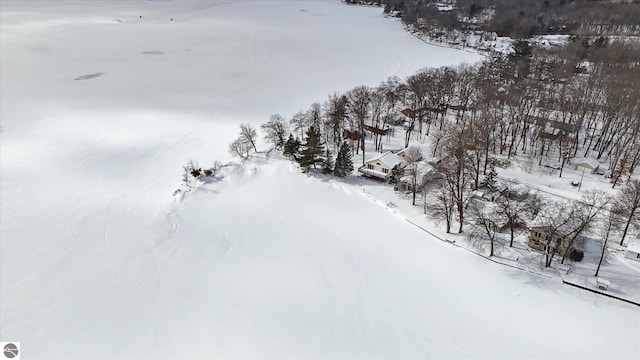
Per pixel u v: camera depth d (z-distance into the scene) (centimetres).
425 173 8825
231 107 14862
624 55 16288
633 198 7181
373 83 17638
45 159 10988
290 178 9425
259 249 7288
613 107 10419
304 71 19688
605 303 5888
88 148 11600
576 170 9588
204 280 6669
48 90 16412
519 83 13650
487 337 5500
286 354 5391
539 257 6744
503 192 8262
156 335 5759
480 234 7300
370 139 11731
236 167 9825
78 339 5781
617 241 6994
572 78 14162
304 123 11869
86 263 7219
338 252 7150
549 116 11706
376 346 5459
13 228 8244
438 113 13100
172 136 12400
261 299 6244
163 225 8038
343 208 8362
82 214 8644
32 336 5866
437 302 6084
